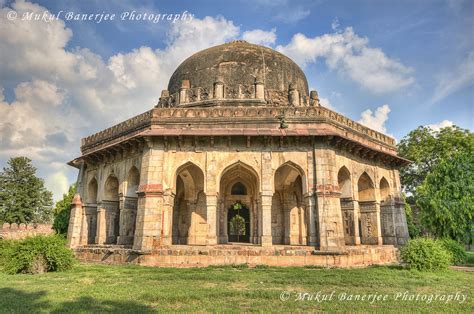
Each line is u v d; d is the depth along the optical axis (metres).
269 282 9.16
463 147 24.83
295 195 18.48
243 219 18.23
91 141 18.67
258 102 17.19
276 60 19.45
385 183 18.33
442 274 11.09
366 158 16.95
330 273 10.85
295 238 17.92
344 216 15.73
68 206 27.53
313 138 14.15
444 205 16.56
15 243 11.68
